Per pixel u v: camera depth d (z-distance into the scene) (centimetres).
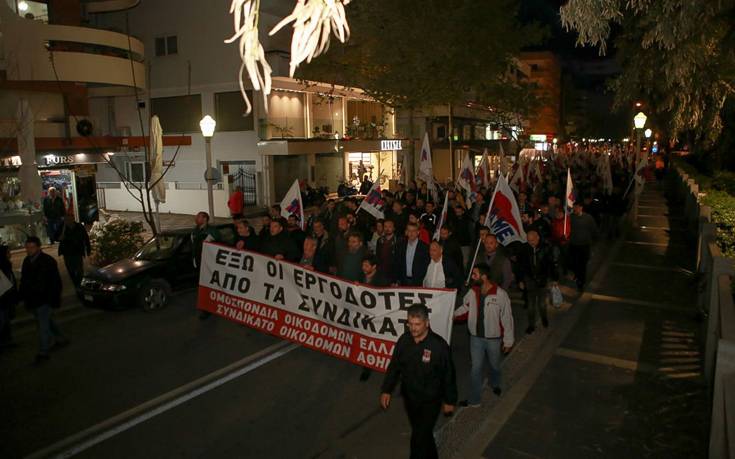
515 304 1166
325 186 3459
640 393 729
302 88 3086
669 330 971
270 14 2875
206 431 667
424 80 2309
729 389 491
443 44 2192
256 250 1115
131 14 3103
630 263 1514
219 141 3006
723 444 490
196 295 1300
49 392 783
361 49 2402
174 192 2916
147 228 2359
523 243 972
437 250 864
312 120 3356
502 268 876
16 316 1158
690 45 860
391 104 2541
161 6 3028
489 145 5012
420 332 521
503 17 2359
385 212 1565
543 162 3506
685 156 4025
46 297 900
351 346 841
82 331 1056
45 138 1833
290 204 1307
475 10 2231
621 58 1173
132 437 655
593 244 1792
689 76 988
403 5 2220
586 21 670
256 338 994
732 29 903
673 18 706
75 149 1927
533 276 966
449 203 1393
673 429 636
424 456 525
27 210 1731
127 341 991
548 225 1242
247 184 2977
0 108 2023
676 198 2836
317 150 3036
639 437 620
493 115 4538
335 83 2838
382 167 4059
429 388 523
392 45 2231
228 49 2881
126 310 1183
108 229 1508
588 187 2019
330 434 657
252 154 2939
